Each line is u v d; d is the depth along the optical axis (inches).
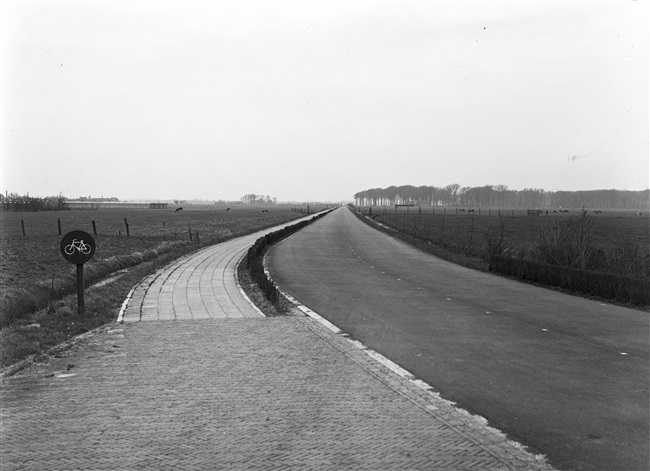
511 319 475.2
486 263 952.3
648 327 442.0
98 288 606.5
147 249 1088.2
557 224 789.2
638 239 1718.8
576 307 540.7
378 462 186.2
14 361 323.3
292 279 752.3
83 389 268.8
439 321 464.1
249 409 239.8
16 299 486.3
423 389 273.1
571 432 221.0
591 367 320.2
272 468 181.0
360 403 248.4
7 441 204.2
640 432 221.8
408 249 1269.7
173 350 350.6
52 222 2229.3
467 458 191.2
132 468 180.9
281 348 356.2
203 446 199.3
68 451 194.9
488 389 277.4
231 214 4094.5
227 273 806.5
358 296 604.7
